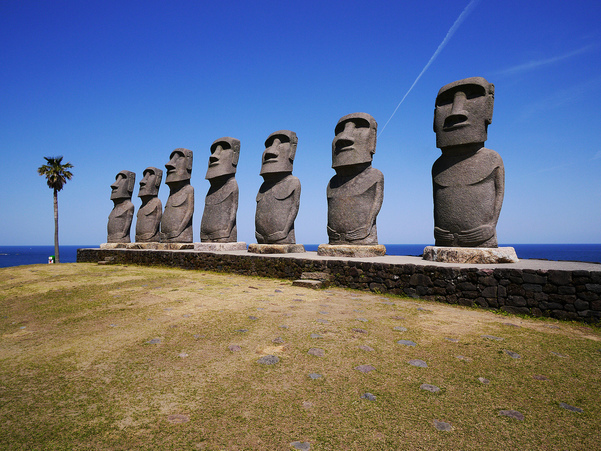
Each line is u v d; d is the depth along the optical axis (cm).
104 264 1758
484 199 976
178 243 1766
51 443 321
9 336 630
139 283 1092
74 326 674
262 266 1249
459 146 1016
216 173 1666
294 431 336
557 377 444
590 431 340
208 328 625
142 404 386
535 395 402
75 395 407
